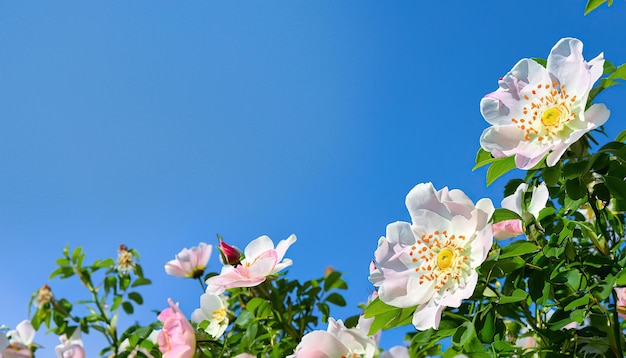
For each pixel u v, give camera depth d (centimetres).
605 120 57
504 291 60
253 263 71
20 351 71
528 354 60
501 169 60
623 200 57
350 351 62
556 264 60
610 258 60
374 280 59
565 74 59
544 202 61
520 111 60
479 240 58
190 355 72
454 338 58
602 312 59
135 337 74
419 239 59
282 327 73
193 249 85
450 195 59
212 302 79
